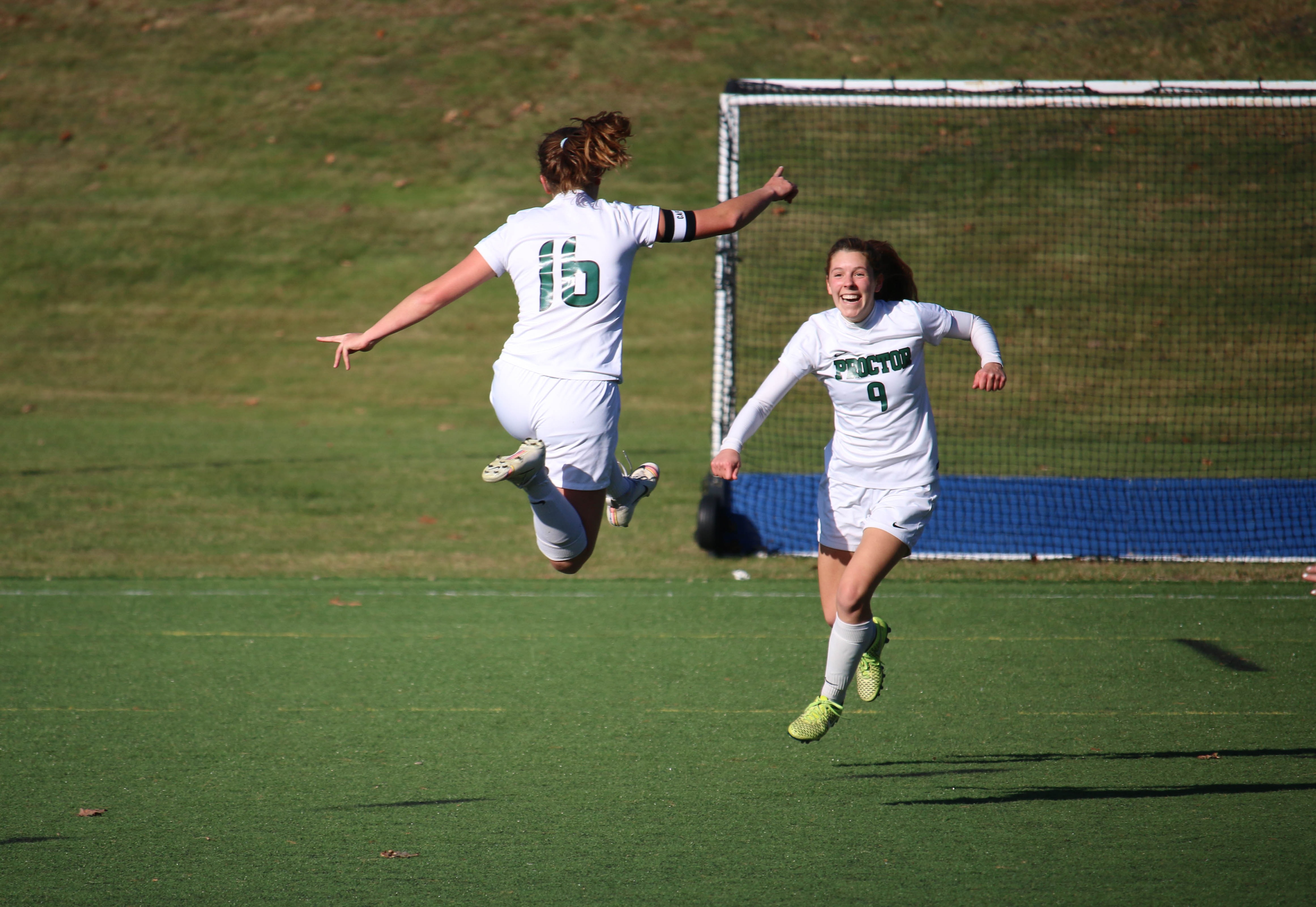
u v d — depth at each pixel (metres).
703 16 102.38
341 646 25.77
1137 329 69.88
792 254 78.31
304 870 14.52
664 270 79.62
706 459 49.19
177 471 46.16
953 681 23.11
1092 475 47.03
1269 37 91.50
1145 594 30.47
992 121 88.31
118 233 82.69
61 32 103.12
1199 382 63.81
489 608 29.20
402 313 14.99
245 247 81.88
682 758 18.77
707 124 90.50
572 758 18.78
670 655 25.06
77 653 25.22
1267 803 16.50
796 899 13.55
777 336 71.25
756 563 34.22
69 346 70.25
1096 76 90.12
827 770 18.17
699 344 71.25
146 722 20.70
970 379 65.31
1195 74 88.75
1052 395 62.47
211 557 34.41
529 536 37.31
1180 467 48.66
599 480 15.43
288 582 31.75
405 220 84.44
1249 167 83.00
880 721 20.69
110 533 36.88
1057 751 18.98
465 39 102.25
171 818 16.30
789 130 89.00
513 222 15.27
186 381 65.44
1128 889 13.73
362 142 92.00
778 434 54.72
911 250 77.44
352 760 18.70
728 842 15.30
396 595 30.48
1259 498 38.88
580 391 15.06
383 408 61.12
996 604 29.52
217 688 22.77
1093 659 24.58
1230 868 14.30
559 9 105.19
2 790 17.45
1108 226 78.81
